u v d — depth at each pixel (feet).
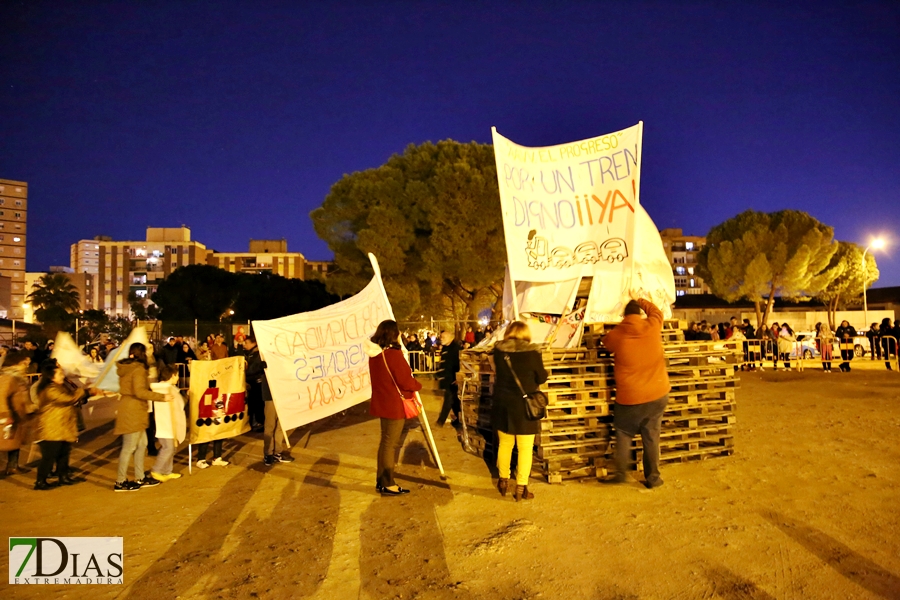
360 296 26.84
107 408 45.60
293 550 15.51
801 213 110.52
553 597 12.55
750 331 69.46
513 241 25.82
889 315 126.72
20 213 414.21
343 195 85.81
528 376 18.89
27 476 24.50
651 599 12.35
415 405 20.63
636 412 19.25
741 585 12.84
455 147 87.10
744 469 21.91
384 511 18.45
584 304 26.50
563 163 26.30
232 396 25.09
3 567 14.71
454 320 89.25
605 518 17.19
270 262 329.72
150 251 303.07
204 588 13.38
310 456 26.86
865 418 32.17
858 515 16.98
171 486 22.24
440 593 12.84
